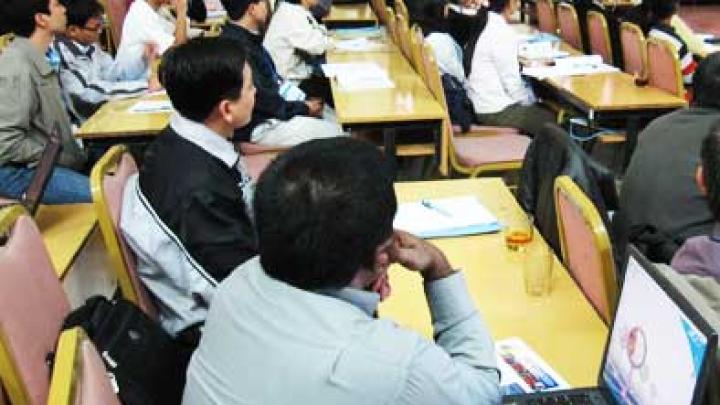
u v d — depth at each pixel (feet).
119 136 10.25
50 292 5.34
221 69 6.32
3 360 4.55
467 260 6.14
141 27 13.35
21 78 8.87
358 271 3.29
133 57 13.33
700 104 7.28
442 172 11.31
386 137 10.98
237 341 3.30
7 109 8.84
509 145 11.99
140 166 7.55
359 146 3.42
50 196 8.69
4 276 4.74
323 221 3.15
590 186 6.55
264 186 3.30
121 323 5.26
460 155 11.49
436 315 4.05
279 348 3.15
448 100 12.57
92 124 10.48
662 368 3.62
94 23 12.25
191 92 6.35
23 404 4.68
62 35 11.32
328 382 3.03
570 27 16.56
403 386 3.04
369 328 3.19
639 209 7.43
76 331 3.75
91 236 8.30
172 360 5.45
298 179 3.23
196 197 6.12
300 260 3.19
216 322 3.48
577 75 13.50
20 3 9.16
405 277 5.78
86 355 3.61
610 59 15.02
